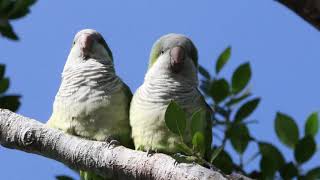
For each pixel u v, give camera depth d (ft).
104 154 18.63
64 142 18.84
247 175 22.81
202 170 17.34
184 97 25.58
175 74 26.13
